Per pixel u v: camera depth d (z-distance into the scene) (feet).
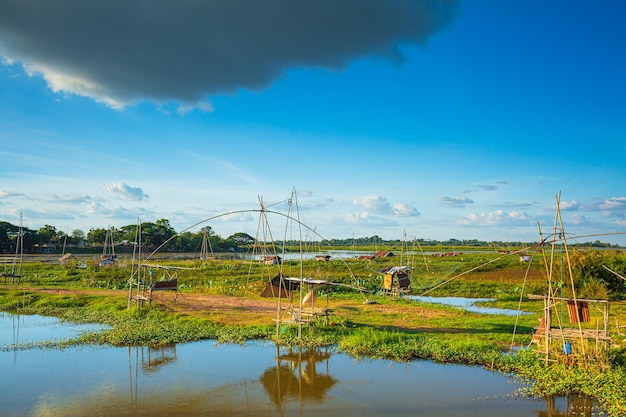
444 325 68.54
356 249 480.23
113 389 41.98
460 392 41.34
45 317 77.10
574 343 47.55
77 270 155.33
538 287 113.39
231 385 43.52
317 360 51.75
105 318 74.38
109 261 182.09
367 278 135.44
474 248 492.13
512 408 37.68
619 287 94.63
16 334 64.13
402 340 57.72
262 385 43.45
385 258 237.86
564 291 90.84
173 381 44.32
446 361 50.57
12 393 40.65
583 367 44.04
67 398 39.55
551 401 38.86
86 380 44.50
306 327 65.87
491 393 41.01
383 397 40.40
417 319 73.51
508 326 67.51
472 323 69.87
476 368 48.34
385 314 78.07
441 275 147.64
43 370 47.55
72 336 62.75
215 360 51.72
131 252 390.01
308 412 37.06
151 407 37.68
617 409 35.63
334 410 37.52
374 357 52.70
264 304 88.63
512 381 44.11
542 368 45.70
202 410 37.27
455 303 97.96
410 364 50.01
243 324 68.95
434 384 43.50
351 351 54.49
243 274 147.23
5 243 340.18
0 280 130.41
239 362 51.03
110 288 116.47
